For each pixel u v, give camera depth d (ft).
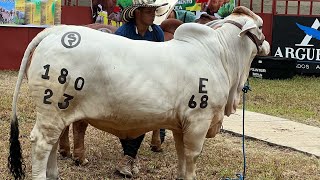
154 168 21.03
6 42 48.96
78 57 15.30
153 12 19.58
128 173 19.49
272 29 55.06
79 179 19.11
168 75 15.87
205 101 16.15
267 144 25.96
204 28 16.70
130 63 15.64
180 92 15.94
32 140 15.62
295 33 54.75
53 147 17.01
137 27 19.81
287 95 41.86
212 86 16.24
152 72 15.74
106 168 20.62
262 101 38.93
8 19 48.88
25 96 34.68
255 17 17.49
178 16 53.16
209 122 16.46
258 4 67.67
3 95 34.68
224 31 17.06
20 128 25.89
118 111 15.67
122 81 15.46
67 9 55.21
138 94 15.56
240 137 27.27
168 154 23.31
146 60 15.80
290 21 54.75
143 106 15.66
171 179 19.67
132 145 19.48
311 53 54.54
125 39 16.11
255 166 21.59
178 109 16.05
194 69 16.10
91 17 55.83
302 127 30.14
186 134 16.40
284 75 51.70
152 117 15.87
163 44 16.42
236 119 31.60
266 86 46.26
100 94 15.55
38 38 15.80
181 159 18.40
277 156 23.57
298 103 38.63
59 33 15.70
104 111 15.66
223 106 16.76
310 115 34.32
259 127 29.55
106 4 54.65
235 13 17.69
